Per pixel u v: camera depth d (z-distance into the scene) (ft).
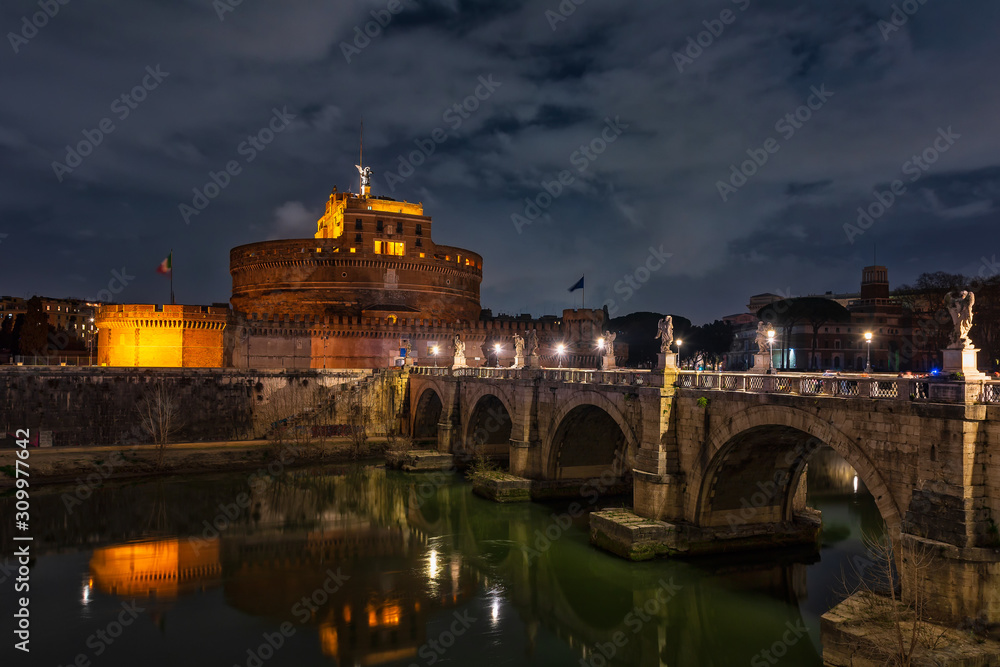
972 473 83.05
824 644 88.02
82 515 184.44
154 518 183.32
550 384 191.72
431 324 380.58
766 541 139.13
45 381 254.27
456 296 449.48
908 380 91.71
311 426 291.79
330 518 186.39
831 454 254.68
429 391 289.12
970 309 88.43
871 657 81.10
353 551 157.38
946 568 82.84
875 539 151.33
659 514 140.15
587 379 176.24
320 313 407.44
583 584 132.87
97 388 263.70
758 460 133.90
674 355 142.72
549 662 104.12
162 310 321.52
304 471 246.06
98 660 102.53
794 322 380.17
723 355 496.23
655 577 131.44
